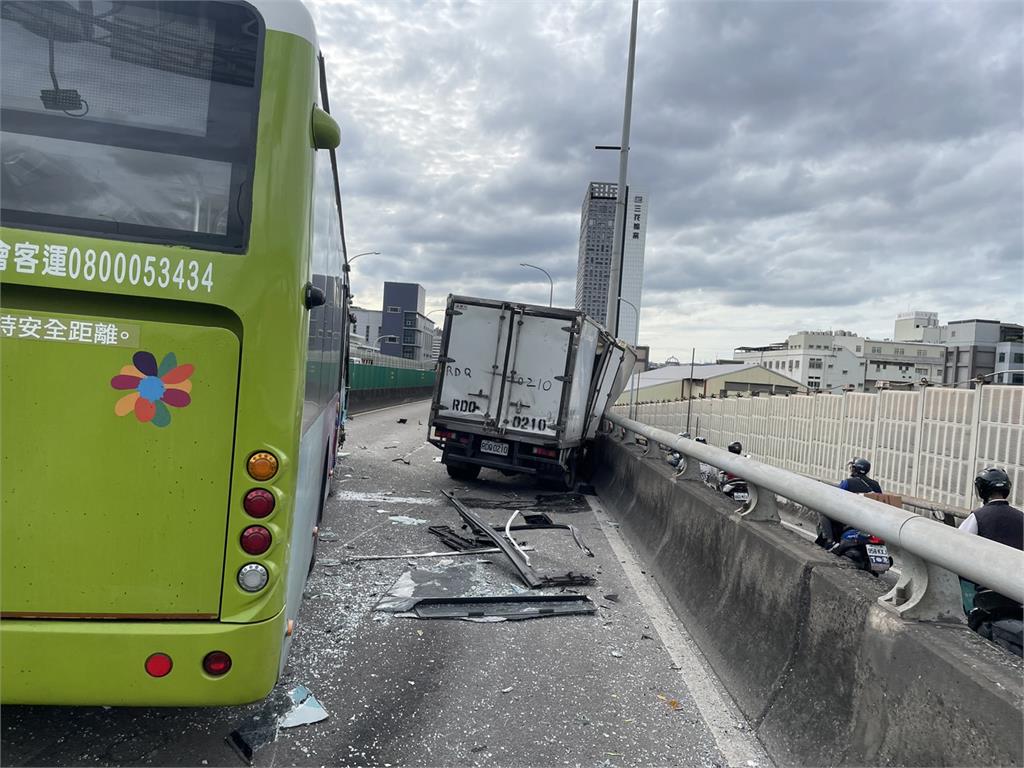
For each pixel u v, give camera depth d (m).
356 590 5.76
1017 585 2.11
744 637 4.15
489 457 11.16
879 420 12.30
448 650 4.64
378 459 14.22
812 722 3.13
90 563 2.71
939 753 2.32
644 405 30.95
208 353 2.78
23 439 2.68
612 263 17.31
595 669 4.40
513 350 10.87
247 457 2.80
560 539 8.06
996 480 4.84
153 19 2.85
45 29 2.77
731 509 5.20
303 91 2.99
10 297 2.68
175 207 2.80
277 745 3.33
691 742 3.50
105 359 2.71
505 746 3.44
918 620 2.71
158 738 3.30
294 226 2.90
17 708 3.47
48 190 2.73
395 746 3.39
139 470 2.74
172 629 2.71
